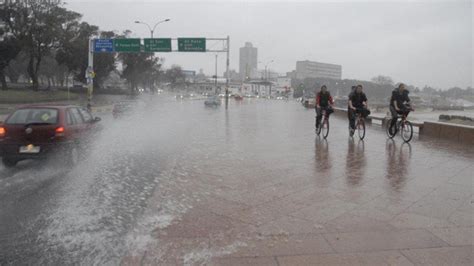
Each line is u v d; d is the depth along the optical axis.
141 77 88.12
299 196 5.67
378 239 4.07
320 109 13.59
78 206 5.38
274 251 3.80
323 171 7.41
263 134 14.30
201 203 5.34
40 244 4.06
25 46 49.81
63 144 8.27
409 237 4.12
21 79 110.38
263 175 7.05
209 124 19.36
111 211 5.13
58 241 4.14
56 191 6.17
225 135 13.96
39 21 48.69
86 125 9.61
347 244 3.95
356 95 12.77
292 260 3.60
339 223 4.55
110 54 64.19
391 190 5.99
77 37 57.12
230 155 9.33
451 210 5.02
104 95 67.62
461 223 4.54
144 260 3.63
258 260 3.61
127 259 3.67
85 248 3.94
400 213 4.90
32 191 6.18
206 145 11.17
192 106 47.34
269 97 114.12
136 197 5.82
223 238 4.12
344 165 8.02
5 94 43.06
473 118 36.22
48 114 8.48
